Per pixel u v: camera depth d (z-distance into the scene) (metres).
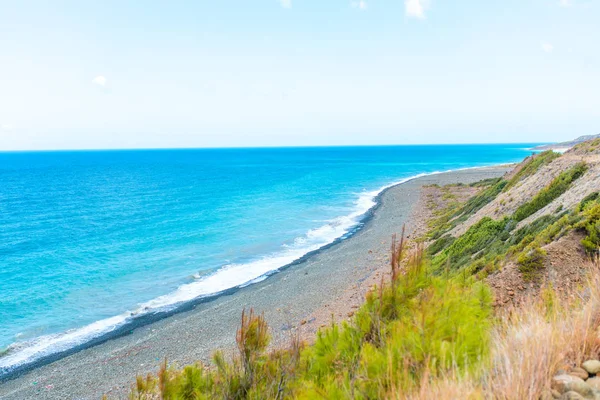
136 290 28.03
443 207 53.03
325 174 126.81
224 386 4.95
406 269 5.74
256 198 73.44
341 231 45.34
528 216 21.14
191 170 152.62
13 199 77.38
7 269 32.81
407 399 2.85
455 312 4.31
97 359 18.70
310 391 3.74
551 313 4.03
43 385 16.59
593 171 19.47
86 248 39.31
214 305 24.72
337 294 23.55
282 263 33.53
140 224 50.94
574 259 10.37
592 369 2.78
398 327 4.32
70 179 120.31
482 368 2.96
